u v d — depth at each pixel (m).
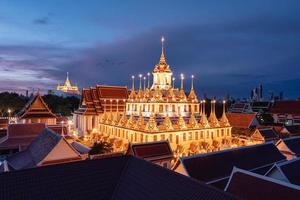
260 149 42.94
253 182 25.86
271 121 118.88
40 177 19.67
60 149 37.12
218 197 16.52
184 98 73.00
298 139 52.94
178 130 61.84
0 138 59.19
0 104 119.50
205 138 67.88
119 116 74.50
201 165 34.84
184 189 18.11
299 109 111.62
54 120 78.00
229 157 38.09
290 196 22.61
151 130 58.09
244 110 121.56
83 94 90.19
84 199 19.09
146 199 18.34
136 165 22.78
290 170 31.09
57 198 18.55
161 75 78.12
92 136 77.00
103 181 21.06
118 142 64.94
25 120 74.19
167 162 48.44
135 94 78.25
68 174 20.64
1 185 18.16
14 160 41.03
